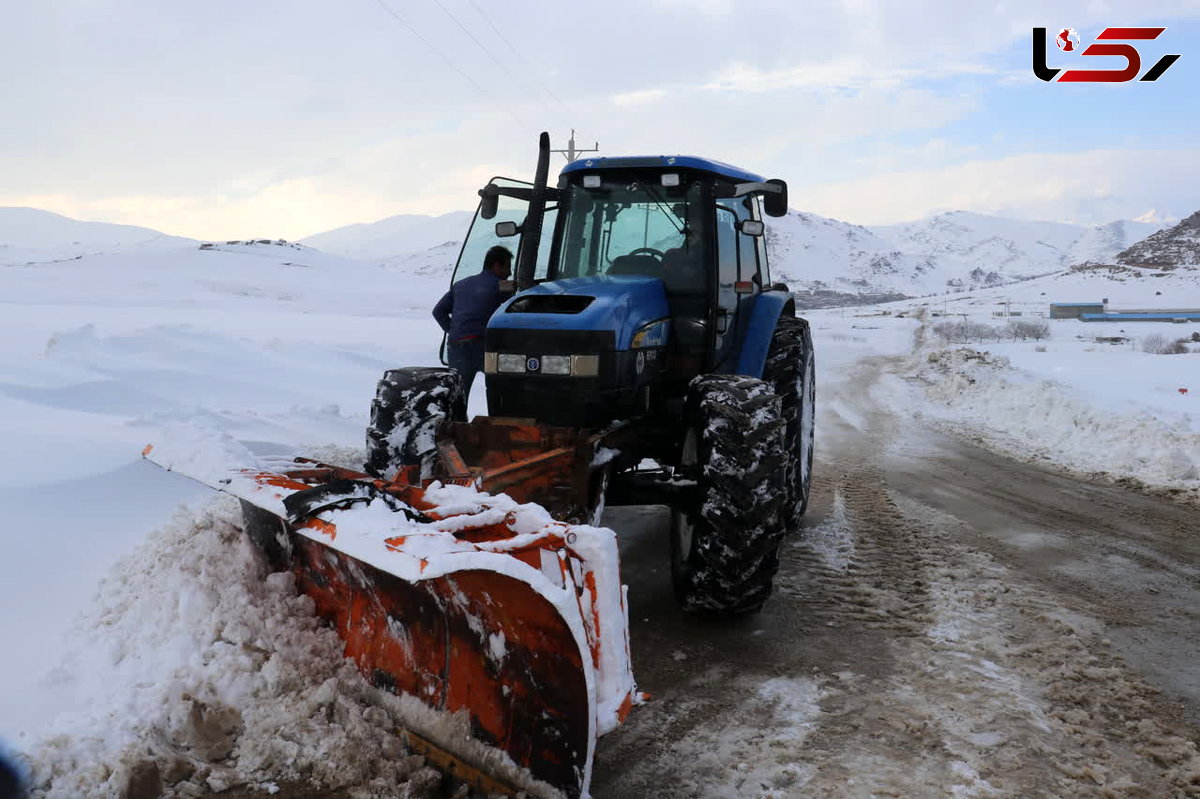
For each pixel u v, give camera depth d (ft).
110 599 11.80
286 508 9.28
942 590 15.75
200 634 10.50
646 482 13.69
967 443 34.37
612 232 16.34
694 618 14.10
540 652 8.09
